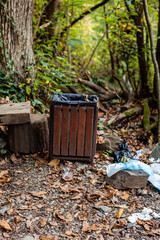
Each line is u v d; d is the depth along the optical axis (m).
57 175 3.35
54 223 2.56
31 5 4.83
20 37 4.74
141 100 6.33
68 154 3.55
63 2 7.50
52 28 7.12
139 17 6.42
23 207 2.74
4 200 2.84
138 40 6.63
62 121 3.40
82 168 3.51
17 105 3.82
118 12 6.36
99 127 4.89
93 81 7.47
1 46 4.59
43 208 2.76
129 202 2.93
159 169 3.57
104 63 9.76
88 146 3.52
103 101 6.22
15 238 2.37
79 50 9.77
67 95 3.76
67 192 3.03
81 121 3.41
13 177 3.27
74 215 2.69
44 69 5.27
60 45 7.63
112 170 3.26
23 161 3.64
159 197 3.07
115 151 3.90
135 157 3.98
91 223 2.59
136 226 2.58
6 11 4.50
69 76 6.53
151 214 2.75
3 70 4.66
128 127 5.25
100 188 3.14
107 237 2.43
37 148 3.79
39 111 4.82
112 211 2.77
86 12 7.36
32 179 3.24
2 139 3.79
